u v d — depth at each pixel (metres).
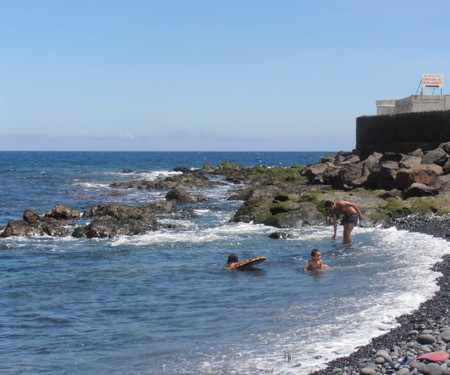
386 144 39.16
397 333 8.39
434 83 40.94
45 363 8.18
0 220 27.88
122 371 7.74
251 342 8.61
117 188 48.25
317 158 180.88
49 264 16.17
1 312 11.05
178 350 8.47
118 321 10.28
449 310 9.30
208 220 26.16
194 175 65.44
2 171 78.75
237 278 13.80
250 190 36.59
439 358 6.71
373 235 19.56
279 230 21.94
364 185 31.75
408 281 11.97
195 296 12.02
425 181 27.27
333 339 8.45
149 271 14.95
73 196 40.16
